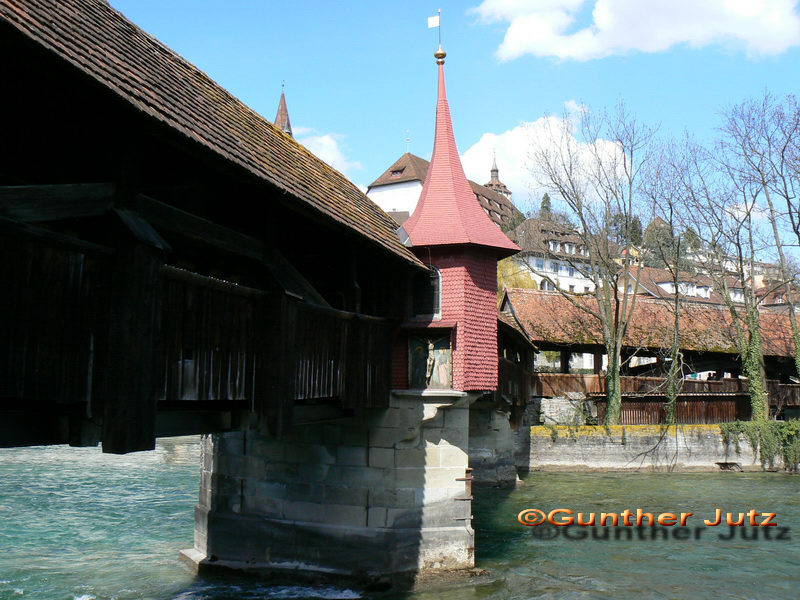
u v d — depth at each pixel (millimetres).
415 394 11570
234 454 12633
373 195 68125
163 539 14133
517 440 25250
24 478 21250
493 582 11398
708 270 30719
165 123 6117
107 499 18125
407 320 12352
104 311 5418
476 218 13312
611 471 25062
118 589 11055
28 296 4766
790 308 29766
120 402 5281
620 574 11930
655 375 32562
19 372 4684
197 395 6480
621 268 29469
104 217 5680
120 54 6805
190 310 6398
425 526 11641
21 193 4949
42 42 4965
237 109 10117
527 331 27000
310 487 12000
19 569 12039
